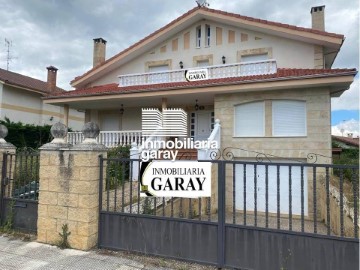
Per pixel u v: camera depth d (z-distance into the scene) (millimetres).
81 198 4598
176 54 14039
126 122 14766
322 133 9281
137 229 4449
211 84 10016
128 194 6891
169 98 11883
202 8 12984
